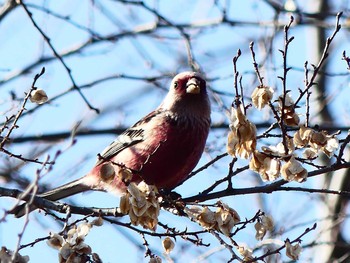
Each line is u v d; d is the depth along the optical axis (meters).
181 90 12.60
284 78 9.55
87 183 12.59
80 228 9.38
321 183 16.27
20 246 9.16
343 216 15.10
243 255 9.73
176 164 12.36
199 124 12.59
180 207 10.30
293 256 9.60
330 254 15.57
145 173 12.27
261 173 9.77
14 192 10.50
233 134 9.60
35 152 15.73
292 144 9.84
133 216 9.55
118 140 12.65
